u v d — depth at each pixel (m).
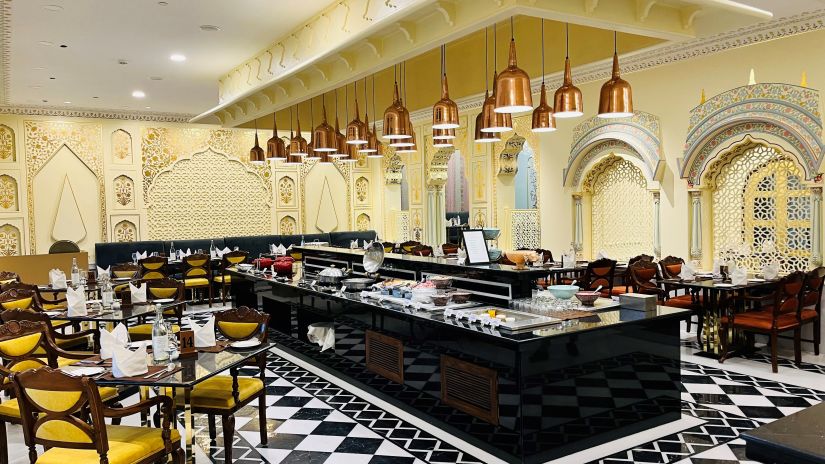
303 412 5.26
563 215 10.27
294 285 6.90
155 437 3.50
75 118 12.39
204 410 4.10
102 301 6.61
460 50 6.14
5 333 4.47
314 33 6.68
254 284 8.14
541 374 3.92
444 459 4.17
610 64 9.04
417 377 4.94
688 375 6.22
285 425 4.96
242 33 7.27
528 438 3.88
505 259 7.41
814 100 6.86
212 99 11.61
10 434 4.97
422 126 13.27
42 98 11.28
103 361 4.03
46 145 12.16
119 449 3.32
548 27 5.25
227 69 9.16
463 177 17.88
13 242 11.91
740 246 7.49
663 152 8.62
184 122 13.45
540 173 10.67
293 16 6.66
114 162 12.77
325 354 6.47
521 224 11.16
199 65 8.89
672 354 4.65
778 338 7.38
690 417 4.85
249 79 8.53
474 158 12.09
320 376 6.38
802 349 7.09
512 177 11.75
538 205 10.74
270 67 7.82
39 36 7.29
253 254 13.80
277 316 7.75
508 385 3.95
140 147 13.01
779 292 6.18
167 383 3.45
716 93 7.87
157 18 6.68
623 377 4.35
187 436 3.74
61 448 3.37
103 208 12.66
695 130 8.12
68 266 9.93
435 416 4.75
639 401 4.45
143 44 7.73
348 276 7.10
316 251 8.47
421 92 6.77
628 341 4.36
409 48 4.93
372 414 5.15
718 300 6.96
